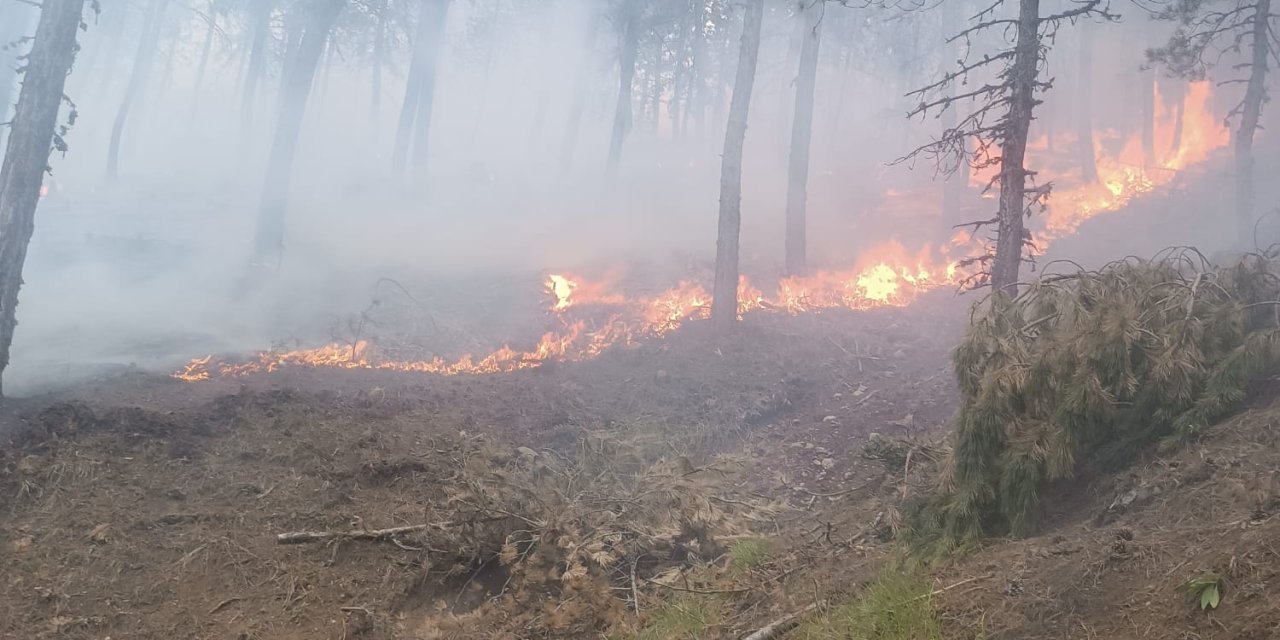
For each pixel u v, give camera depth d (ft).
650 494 24.03
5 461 22.68
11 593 18.89
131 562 20.35
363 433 27.43
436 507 24.04
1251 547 12.01
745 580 19.63
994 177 30.83
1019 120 30.14
